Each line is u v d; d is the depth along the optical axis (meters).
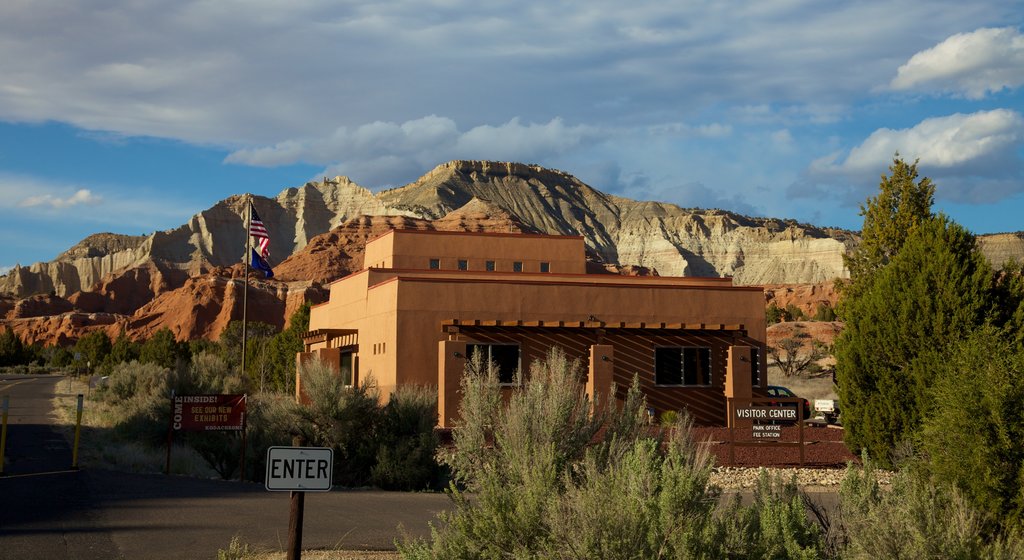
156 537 11.53
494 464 10.24
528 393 11.38
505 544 7.25
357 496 16.41
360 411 19.39
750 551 6.77
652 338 33.12
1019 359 10.88
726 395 32.97
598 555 6.27
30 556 10.23
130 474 18.78
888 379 17.39
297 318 56.03
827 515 8.48
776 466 20.61
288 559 6.99
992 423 10.41
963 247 17.53
